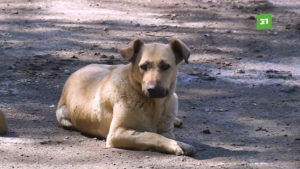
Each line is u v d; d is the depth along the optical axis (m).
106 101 10.22
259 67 16.23
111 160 9.37
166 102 10.05
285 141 10.67
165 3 22.91
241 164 9.25
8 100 12.97
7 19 20.38
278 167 9.18
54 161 9.35
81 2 22.75
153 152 9.73
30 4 22.30
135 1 23.09
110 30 19.41
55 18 20.62
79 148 10.02
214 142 10.55
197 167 9.07
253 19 21.06
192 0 23.36
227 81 14.98
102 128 10.41
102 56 16.78
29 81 14.44
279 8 22.41
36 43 17.86
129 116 9.88
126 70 10.13
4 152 9.73
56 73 15.16
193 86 14.52
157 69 9.48
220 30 19.73
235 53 17.52
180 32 19.39
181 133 11.07
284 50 17.84
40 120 11.71
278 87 14.48
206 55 17.23
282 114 12.43
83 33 19.00
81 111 10.75
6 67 15.51
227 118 12.14
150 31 19.42
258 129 11.34
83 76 11.12
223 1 23.27
